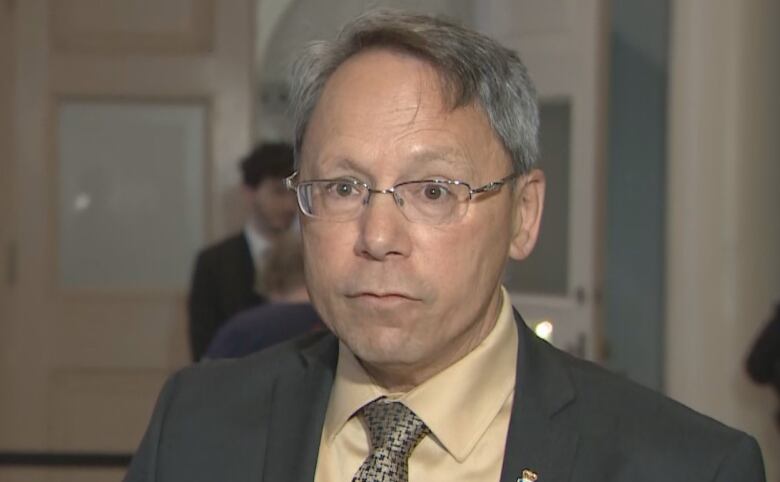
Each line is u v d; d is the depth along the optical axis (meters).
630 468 1.15
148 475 1.28
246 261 3.69
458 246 1.12
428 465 1.18
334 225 1.13
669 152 4.20
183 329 4.44
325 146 1.13
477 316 1.16
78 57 4.36
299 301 2.60
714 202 4.09
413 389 1.20
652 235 4.96
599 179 4.33
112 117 4.40
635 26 4.94
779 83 4.05
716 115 4.07
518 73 1.18
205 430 1.29
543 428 1.19
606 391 1.24
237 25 4.38
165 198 4.43
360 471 1.17
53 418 4.40
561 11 4.41
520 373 1.23
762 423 4.06
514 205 1.21
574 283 4.38
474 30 1.16
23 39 4.33
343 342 1.16
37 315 4.39
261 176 3.63
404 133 1.10
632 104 4.96
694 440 1.17
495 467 1.18
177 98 4.39
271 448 1.25
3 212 4.37
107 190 4.41
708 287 4.10
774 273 4.08
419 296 1.11
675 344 4.17
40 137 4.36
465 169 1.12
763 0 4.02
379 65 1.13
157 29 4.37
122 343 4.43
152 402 4.43
